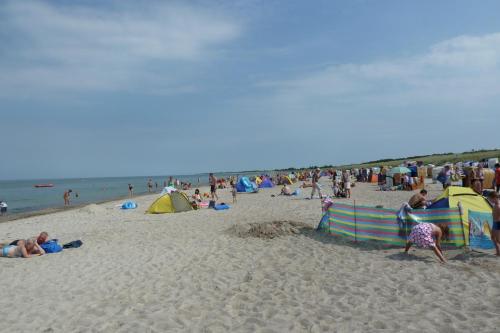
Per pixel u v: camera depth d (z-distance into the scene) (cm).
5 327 597
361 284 714
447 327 517
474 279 697
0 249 1061
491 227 904
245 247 1073
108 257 1027
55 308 671
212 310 632
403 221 970
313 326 548
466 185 2011
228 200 2606
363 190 2886
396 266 810
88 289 770
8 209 3350
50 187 9981
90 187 8788
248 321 581
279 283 753
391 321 547
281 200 2367
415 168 2994
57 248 1120
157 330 562
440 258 816
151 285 778
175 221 1647
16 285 814
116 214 2088
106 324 592
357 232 1066
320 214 1620
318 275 789
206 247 1098
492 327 509
